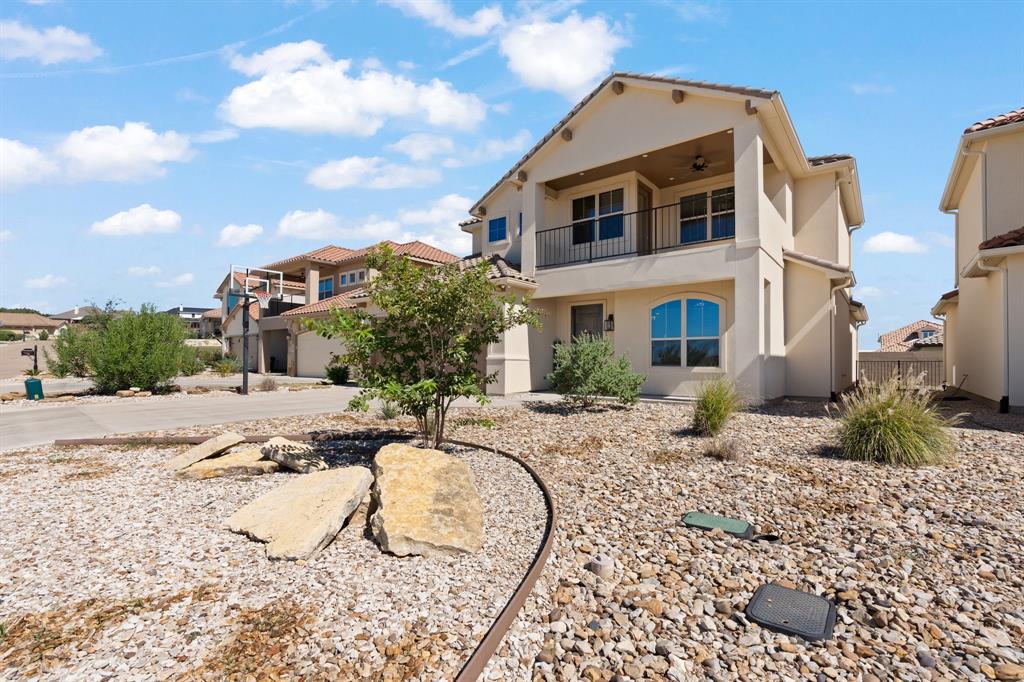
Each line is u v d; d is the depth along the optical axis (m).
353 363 6.26
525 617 2.95
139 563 3.58
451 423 9.12
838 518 4.34
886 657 2.59
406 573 3.45
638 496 5.04
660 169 13.89
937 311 18.50
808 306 12.99
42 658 2.53
